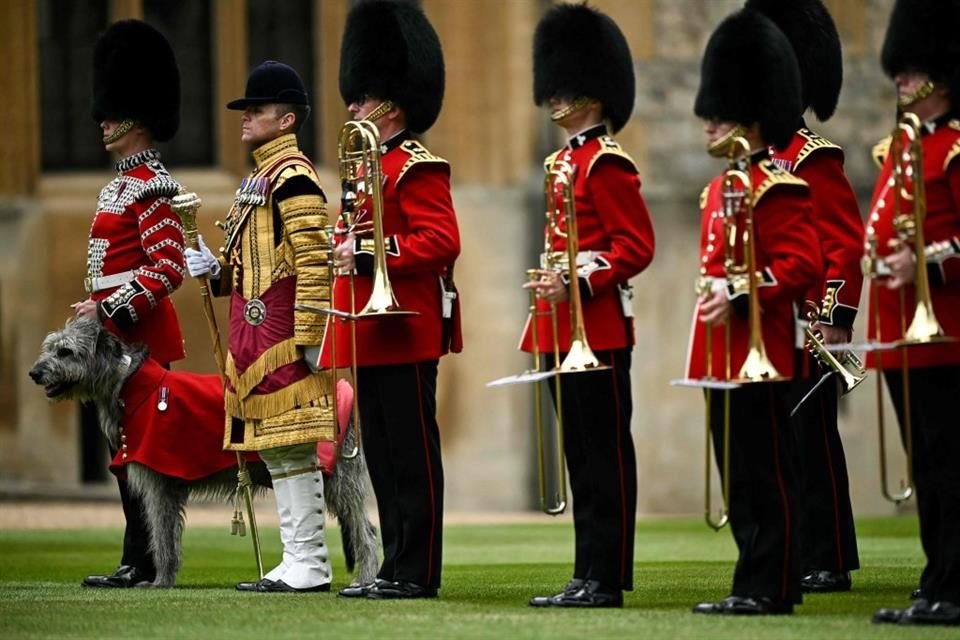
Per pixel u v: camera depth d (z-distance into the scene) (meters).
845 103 75.94
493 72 75.94
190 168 75.62
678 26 75.44
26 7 74.56
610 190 29.28
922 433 27.08
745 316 27.20
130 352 34.28
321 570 33.25
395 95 31.30
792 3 36.72
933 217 27.11
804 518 34.16
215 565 45.16
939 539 26.95
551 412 73.88
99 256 35.47
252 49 76.00
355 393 30.72
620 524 29.44
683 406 74.25
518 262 75.50
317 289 32.44
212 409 34.12
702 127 75.31
